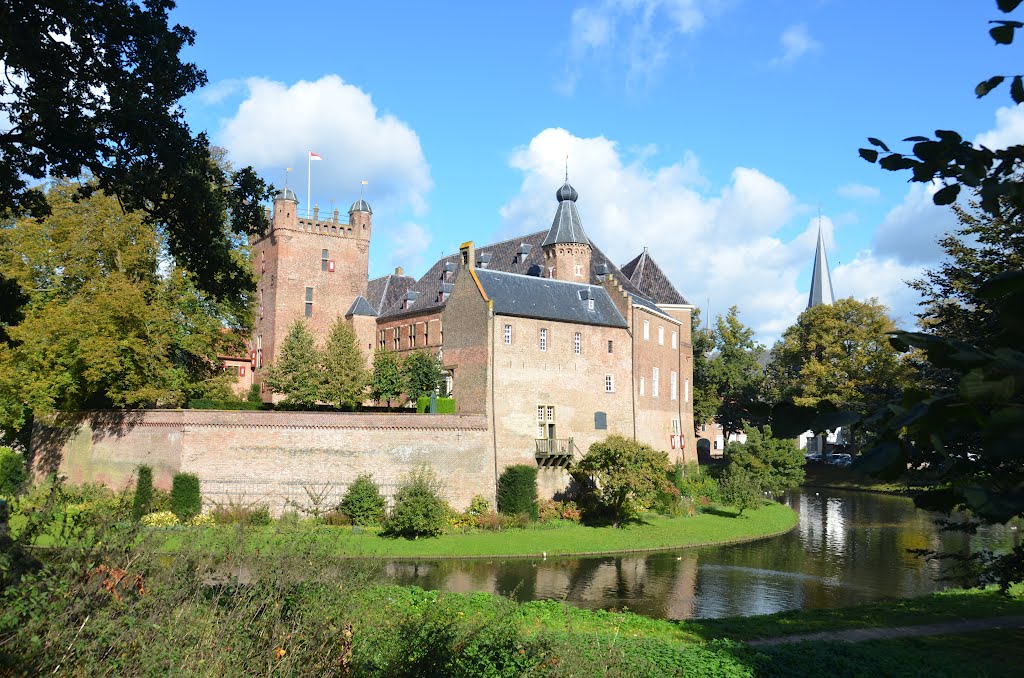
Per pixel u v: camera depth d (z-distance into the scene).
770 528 49.66
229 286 20.84
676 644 17.41
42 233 46.59
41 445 51.84
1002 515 2.78
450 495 47.19
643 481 47.25
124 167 17.81
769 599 31.14
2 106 16.89
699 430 89.88
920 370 26.88
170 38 17.92
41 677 7.68
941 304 23.28
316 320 70.44
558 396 53.25
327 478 44.88
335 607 11.23
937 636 19.48
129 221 46.31
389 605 14.41
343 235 72.06
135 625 8.60
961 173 3.86
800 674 15.07
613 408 56.88
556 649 13.07
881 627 20.77
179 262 21.00
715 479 64.19
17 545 9.89
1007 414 2.70
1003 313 2.92
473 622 14.55
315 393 55.03
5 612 8.02
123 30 17.36
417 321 65.94
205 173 19.59
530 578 34.81
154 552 10.64
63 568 9.17
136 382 46.69
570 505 49.16
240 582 11.31
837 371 75.00
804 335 80.81
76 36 17.02
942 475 4.07
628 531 46.00
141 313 44.97
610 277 60.91
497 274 53.19
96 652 8.19
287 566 11.66
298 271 70.00
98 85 17.70
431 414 47.25
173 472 43.09
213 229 19.66
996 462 3.31
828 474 81.62
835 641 17.94
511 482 47.34
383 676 10.41
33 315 46.00
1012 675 15.27
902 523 53.66
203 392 53.19
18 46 15.90
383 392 55.28
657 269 72.44
